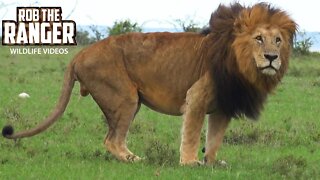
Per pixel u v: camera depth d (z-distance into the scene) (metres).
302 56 84.94
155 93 20.78
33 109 32.62
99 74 20.64
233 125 28.53
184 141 19.95
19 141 22.95
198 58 20.23
